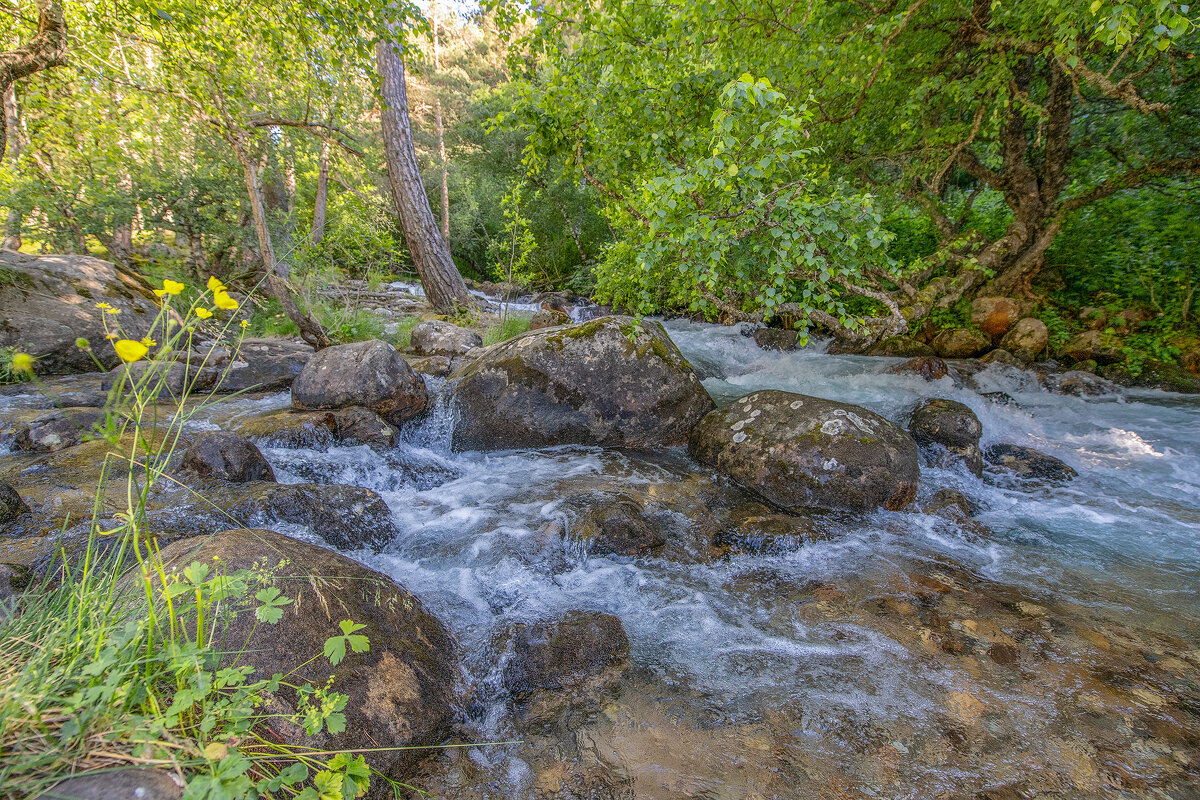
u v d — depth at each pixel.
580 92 5.41
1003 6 6.30
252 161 6.15
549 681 2.17
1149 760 1.83
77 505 2.89
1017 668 2.28
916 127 8.21
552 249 18.34
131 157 9.04
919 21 6.84
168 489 3.13
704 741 1.92
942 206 9.98
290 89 8.83
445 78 23.30
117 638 1.35
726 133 3.44
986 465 4.61
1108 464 4.70
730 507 3.77
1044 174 8.59
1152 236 8.05
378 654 1.92
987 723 1.99
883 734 1.94
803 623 2.60
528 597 2.75
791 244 3.56
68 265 6.52
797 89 6.54
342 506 3.18
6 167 8.12
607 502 3.67
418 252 10.95
